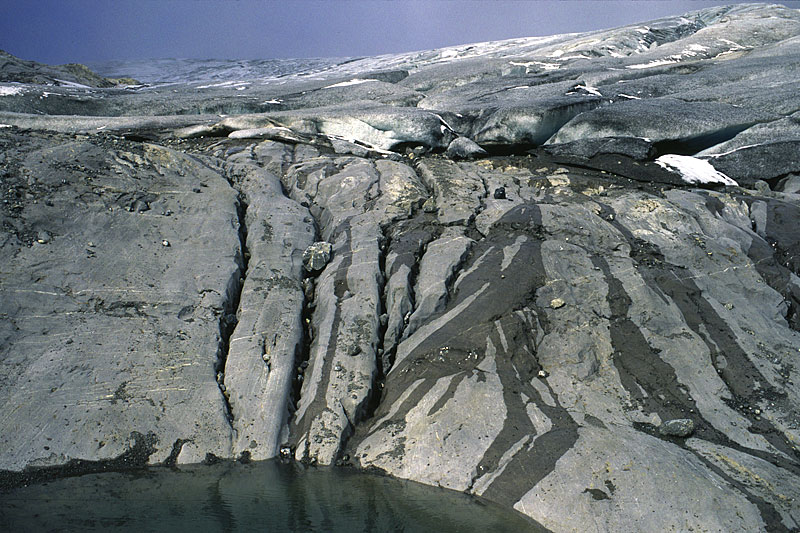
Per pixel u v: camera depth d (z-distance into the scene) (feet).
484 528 12.37
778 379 16.33
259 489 13.88
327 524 12.48
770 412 15.42
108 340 17.06
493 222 21.90
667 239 21.35
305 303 19.63
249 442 15.43
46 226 19.85
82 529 12.14
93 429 14.97
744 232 22.06
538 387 16.19
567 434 14.39
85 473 14.29
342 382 16.61
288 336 18.02
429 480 14.03
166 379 16.42
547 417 15.06
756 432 14.89
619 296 18.69
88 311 17.78
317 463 14.98
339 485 14.06
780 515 12.21
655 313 18.07
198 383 16.49
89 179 21.98
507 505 13.07
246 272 20.79
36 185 21.07
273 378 16.79
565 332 17.65
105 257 19.57
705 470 13.34
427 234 21.58
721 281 19.57
